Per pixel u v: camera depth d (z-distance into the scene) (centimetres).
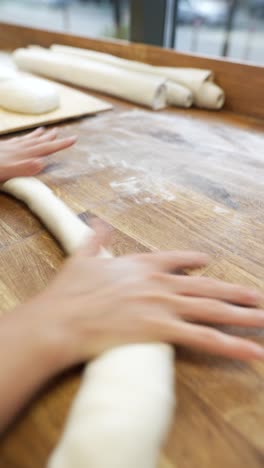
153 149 62
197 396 25
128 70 89
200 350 28
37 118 68
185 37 143
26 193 44
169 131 70
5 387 21
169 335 26
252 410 24
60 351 23
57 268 35
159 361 24
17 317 25
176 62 85
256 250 39
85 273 29
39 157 53
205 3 133
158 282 30
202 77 79
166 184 51
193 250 39
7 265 36
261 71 71
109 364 23
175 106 84
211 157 60
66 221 39
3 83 74
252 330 29
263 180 53
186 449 22
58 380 25
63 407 23
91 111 75
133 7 96
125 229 42
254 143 66
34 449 21
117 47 96
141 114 78
